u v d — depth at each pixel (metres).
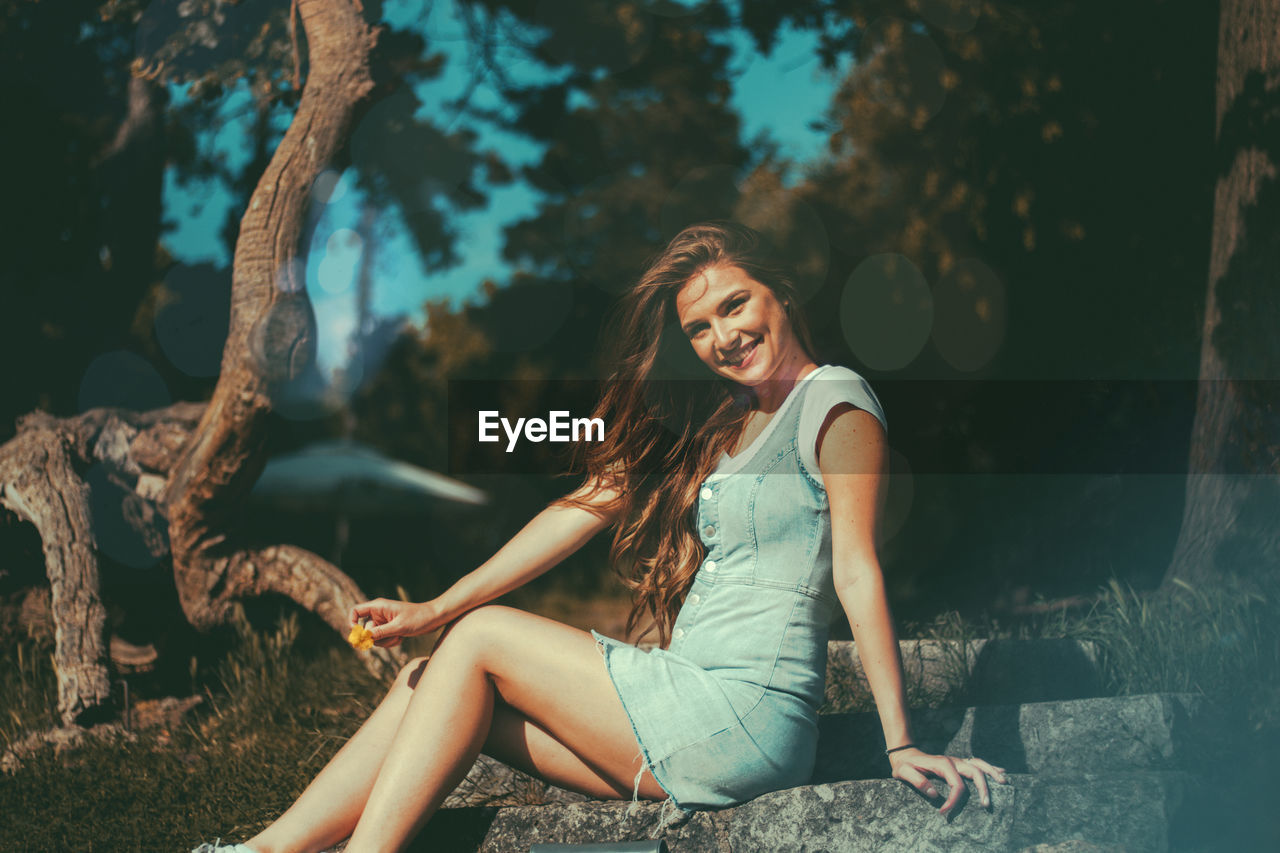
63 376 7.18
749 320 2.34
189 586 6.10
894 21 8.27
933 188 8.68
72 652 5.26
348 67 5.70
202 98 6.85
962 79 8.06
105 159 7.42
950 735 2.77
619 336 2.51
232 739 4.48
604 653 2.24
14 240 7.11
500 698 2.33
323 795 2.24
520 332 14.41
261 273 5.73
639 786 2.26
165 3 6.44
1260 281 4.98
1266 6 5.07
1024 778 2.33
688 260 2.40
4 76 7.06
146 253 7.66
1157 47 7.57
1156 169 7.79
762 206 11.16
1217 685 3.35
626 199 13.02
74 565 5.54
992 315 8.65
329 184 5.86
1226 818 2.40
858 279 9.36
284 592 6.05
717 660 2.24
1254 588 4.34
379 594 10.41
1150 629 3.86
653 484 2.47
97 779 4.07
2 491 5.82
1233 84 5.21
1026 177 8.11
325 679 5.24
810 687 2.25
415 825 2.14
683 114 12.05
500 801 2.81
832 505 2.22
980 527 8.79
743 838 2.18
